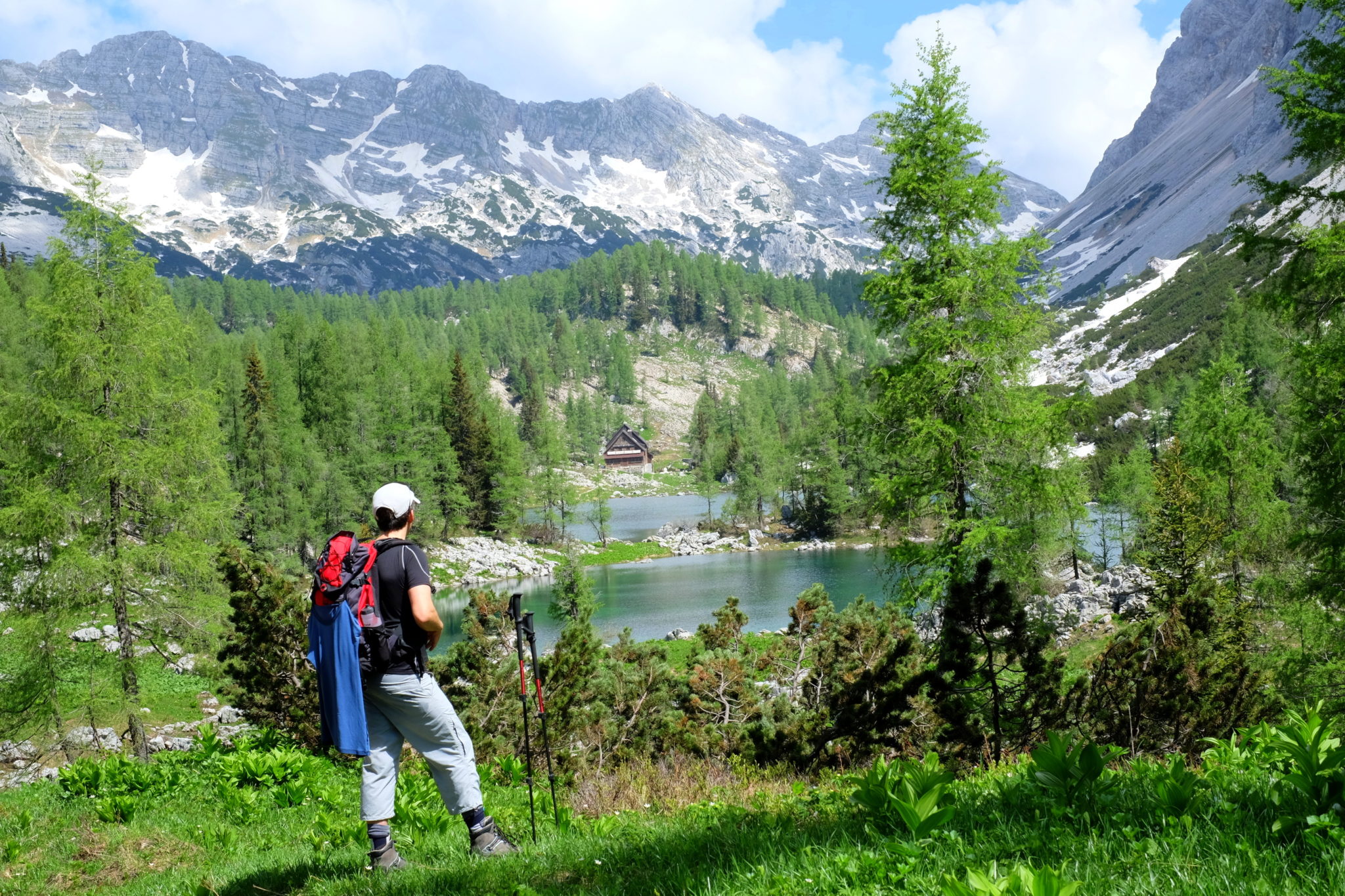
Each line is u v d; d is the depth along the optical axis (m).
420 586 4.87
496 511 94.12
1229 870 2.82
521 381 195.12
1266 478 33.53
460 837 5.65
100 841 6.90
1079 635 32.66
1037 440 22.38
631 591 67.19
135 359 22.48
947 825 3.77
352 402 86.19
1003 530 21.72
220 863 6.06
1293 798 3.35
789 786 8.50
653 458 195.25
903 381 22.77
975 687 11.02
